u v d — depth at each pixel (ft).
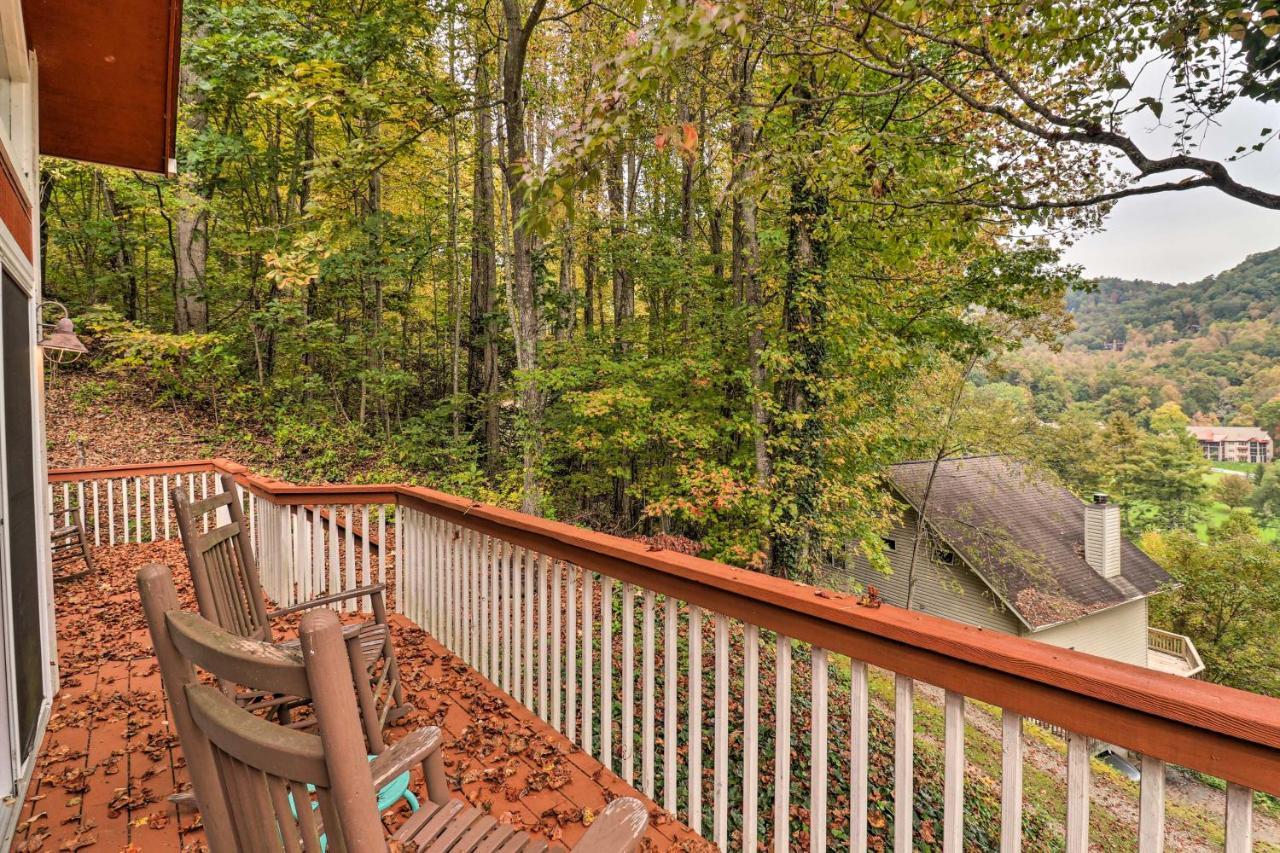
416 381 40.34
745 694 5.78
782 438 26.86
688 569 6.10
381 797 5.81
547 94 35.27
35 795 7.31
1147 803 3.38
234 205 41.06
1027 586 43.60
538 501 27.84
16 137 9.16
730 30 6.41
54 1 9.62
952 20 11.37
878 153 15.49
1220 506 80.64
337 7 25.66
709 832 11.39
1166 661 54.44
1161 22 8.69
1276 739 2.83
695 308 32.32
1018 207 12.44
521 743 8.43
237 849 2.61
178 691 2.66
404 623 12.50
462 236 42.73
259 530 15.61
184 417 35.37
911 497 46.29
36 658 8.58
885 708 20.49
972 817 15.05
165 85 12.23
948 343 32.27
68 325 10.53
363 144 20.66
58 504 24.29
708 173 33.35
